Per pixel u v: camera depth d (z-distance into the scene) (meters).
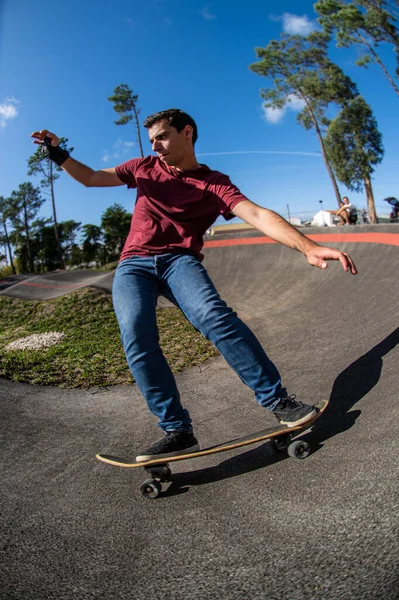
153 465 1.96
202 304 1.97
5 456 2.62
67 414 3.52
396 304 4.64
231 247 12.59
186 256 2.12
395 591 1.13
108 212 55.25
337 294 6.66
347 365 3.31
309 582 1.25
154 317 2.05
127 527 1.73
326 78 29.06
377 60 25.61
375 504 1.50
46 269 60.72
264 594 1.24
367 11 24.62
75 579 1.44
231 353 1.98
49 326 8.64
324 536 1.43
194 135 2.19
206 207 2.12
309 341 4.70
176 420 1.98
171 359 5.23
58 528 1.78
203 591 1.30
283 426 2.01
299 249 1.77
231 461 2.19
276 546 1.44
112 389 4.31
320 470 1.86
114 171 2.35
